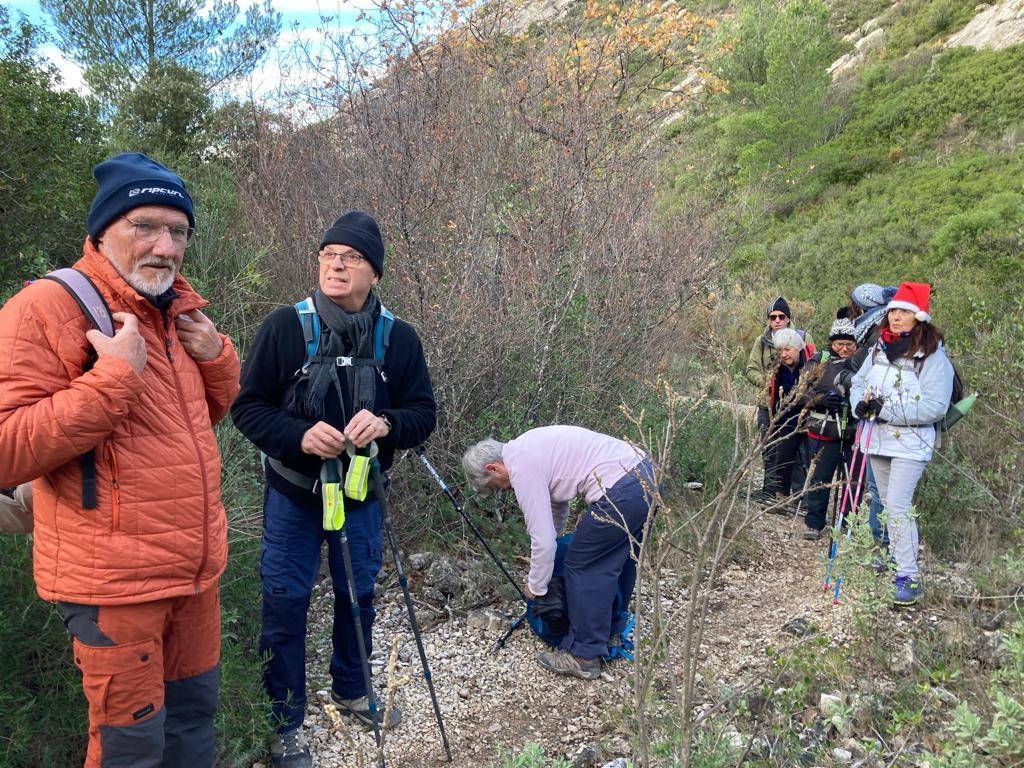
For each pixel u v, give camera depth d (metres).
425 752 3.11
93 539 2.00
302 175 6.41
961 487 5.37
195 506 2.15
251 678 2.89
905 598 4.34
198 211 6.04
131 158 2.13
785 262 14.08
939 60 19.42
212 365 2.38
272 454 2.76
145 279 2.10
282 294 5.72
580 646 3.63
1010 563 3.92
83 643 2.04
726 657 3.80
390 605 4.11
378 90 5.91
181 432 2.16
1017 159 15.05
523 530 4.73
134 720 2.09
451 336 4.68
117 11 9.23
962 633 3.92
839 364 5.55
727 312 8.88
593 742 3.17
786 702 3.13
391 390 3.02
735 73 19.22
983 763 2.40
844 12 26.02
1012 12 19.52
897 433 4.28
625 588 3.85
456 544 4.66
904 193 15.45
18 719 2.32
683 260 6.21
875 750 2.92
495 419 4.88
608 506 3.55
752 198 7.75
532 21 6.86
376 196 5.18
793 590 4.68
